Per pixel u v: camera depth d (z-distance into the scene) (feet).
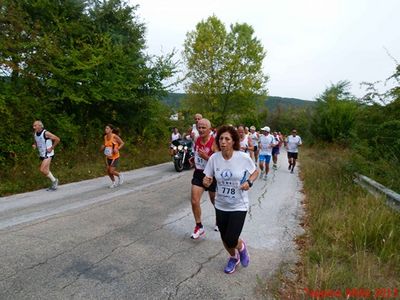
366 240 17.10
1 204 23.56
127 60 51.42
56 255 15.14
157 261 15.12
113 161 30.58
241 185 13.32
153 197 27.63
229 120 106.73
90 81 45.60
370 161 34.73
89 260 14.84
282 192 32.71
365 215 19.43
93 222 20.11
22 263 14.16
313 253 15.96
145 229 19.35
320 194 28.32
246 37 97.86
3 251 15.24
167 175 39.68
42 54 41.24
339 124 101.86
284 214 24.17
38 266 13.98
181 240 17.93
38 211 21.84
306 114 147.13
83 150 44.91
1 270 13.46
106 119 53.72
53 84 41.11
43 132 27.99
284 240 18.66
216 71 97.45
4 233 17.49
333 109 105.81
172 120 69.87
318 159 65.10
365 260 14.87
